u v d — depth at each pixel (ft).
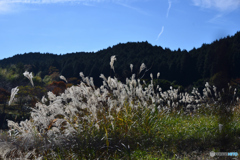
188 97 29.12
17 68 276.00
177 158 13.65
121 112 18.31
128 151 13.79
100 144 15.15
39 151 14.46
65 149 14.90
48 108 16.19
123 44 449.48
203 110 27.53
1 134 15.17
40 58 619.26
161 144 16.40
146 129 17.60
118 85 19.12
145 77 139.03
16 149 13.89
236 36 97.45
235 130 18.24
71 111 16.51
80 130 16.03
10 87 174.29
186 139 17.26
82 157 14.14
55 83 99.25
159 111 21.79
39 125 16.53
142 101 20.76
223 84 28.94
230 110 23.06
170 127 19.63
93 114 16.57
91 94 17.51
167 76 199.31
